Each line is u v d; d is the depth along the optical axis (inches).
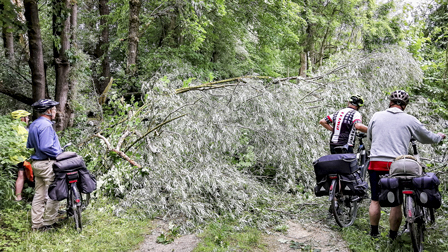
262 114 229.0
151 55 434.3
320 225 161.6
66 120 298.7
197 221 164.7
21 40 358.9
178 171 190.5
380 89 277.3
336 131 172.4
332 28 680.4
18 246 134.3
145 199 179.8
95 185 159.6
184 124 217.3
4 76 309.4
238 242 143.8
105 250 135.9
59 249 133.8
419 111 274.8
